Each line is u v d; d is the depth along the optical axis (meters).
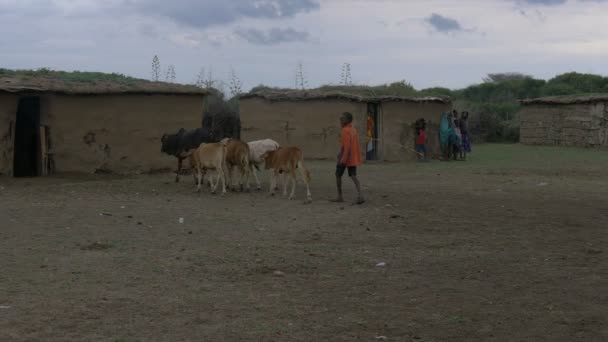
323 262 10.08
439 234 12.35
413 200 16.61
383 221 13.56
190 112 24.31
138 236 11.77
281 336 6.91
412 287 8.80
